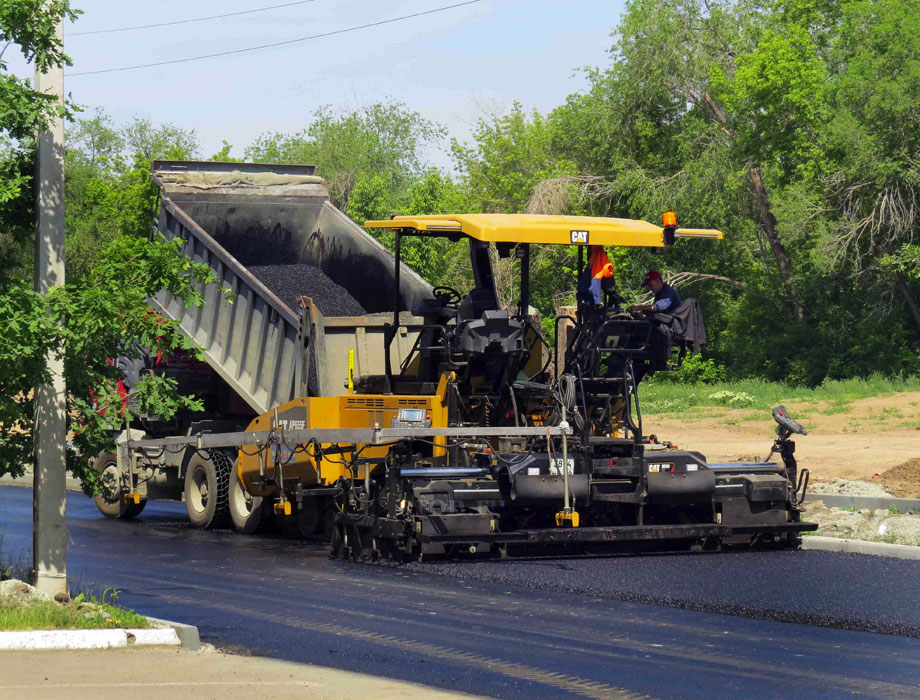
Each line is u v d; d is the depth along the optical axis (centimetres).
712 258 11769
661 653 1964
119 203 13300
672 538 3184
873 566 2848
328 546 3416
